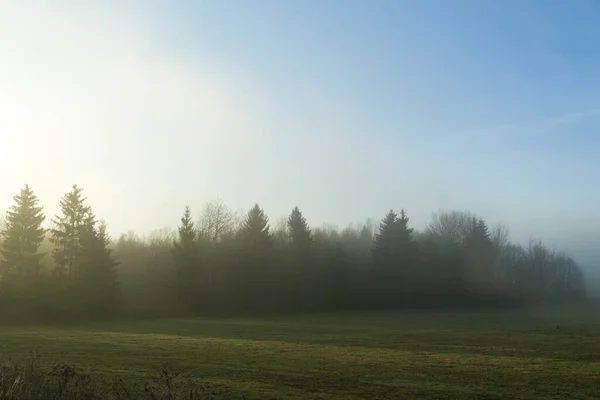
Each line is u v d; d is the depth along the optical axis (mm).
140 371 17391
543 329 38250
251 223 66938
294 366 19156
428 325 42969
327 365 19500
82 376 9711
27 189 50031
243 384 15398
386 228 76812
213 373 17359
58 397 8719
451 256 80438
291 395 13953
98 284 51844
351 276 73812
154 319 52312
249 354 22672
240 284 64875
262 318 53969
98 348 24656
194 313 60531
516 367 19328
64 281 50875
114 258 55031
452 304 79125
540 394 14516
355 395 14086
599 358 22047
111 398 9109
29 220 49719
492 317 55094
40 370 9961
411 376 17172
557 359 21672
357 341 29203
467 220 93250
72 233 52469
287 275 67938
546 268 105625
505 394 14461
